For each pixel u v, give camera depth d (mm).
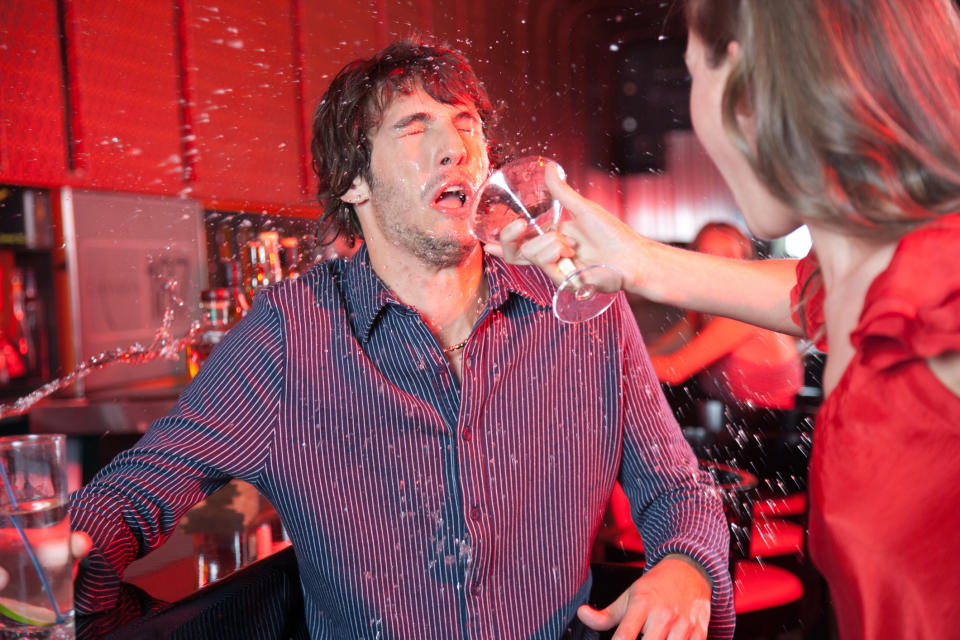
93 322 3469
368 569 1211
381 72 1276
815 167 602
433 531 1214
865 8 588
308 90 4441
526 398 1258
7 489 914
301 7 4348
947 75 596
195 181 3900
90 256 3461
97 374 3449
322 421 1229
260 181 4223
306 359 1234
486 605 1200
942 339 552
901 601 590
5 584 909
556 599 1260
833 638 1695
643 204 7969
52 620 921
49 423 2588
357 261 1300
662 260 970
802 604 1740
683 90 7699
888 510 587
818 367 2766
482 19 5586
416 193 1227
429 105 1253
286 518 1244
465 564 1199
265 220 4277
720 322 2686
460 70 1333
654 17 7121
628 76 7785
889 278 582
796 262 1022
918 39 590
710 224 2969
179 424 1230
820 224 640
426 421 1214
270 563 1233
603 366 1314
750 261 1027
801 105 595
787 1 599
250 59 4148
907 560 584
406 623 1203
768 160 621
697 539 1191
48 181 3266
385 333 1241
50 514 924
